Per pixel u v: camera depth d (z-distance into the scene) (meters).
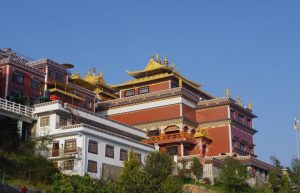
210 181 79.75
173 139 92.31
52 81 86.25
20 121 71.44
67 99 88.88
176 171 79.06
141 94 101.94
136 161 65.25
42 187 57.09
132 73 108.50
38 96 83.44
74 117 76.44
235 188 75.75
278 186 85.75
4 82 78.88
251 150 103.94
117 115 102.50
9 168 58.97
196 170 79.44
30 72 83.31
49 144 70.56
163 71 106.50
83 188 48.50
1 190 49.66
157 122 97.38
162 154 68.62
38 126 73.62
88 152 69.06
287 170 90.25
